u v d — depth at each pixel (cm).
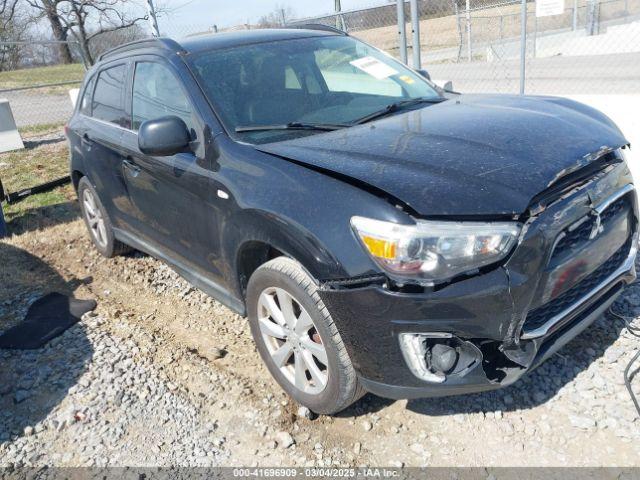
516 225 229
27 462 289
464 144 271
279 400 312
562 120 300
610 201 270
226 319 405
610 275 287
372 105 357
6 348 390
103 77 471
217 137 318
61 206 703
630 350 314
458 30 1792
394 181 243
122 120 427
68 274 510
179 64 360
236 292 327
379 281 233
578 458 253
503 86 1323
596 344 323
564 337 263
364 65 396
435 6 982
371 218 235
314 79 370
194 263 370
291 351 294
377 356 244
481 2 1111
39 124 1400
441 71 1645
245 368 345
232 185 296
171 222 375
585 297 269
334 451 274
